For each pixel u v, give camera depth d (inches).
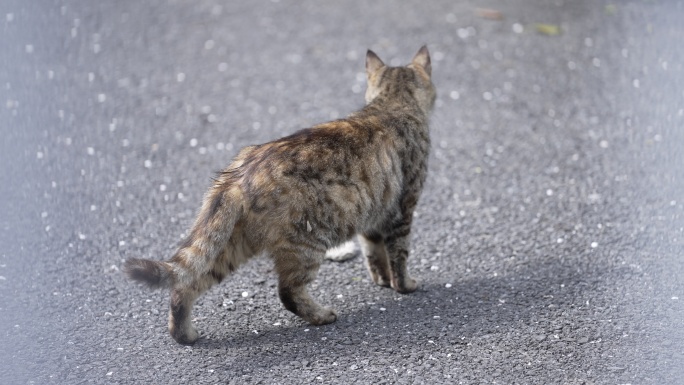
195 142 482.9
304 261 309.7
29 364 300.2
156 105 525.0
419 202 425.4
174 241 389.1
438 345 309.6
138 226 400.5
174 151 472.4
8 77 552.1
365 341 312.7
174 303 303.0
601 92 539.8
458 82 553.9
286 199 298.7
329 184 306.3
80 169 451.8
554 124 504.1
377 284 356.2
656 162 457.7
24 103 521.3
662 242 381.4
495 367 296.2
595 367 295.7
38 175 444.5
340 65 578.2
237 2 678.5
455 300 341.4
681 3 666.8
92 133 490.3
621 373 292.4
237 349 308.7
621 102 527.2
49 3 660.1
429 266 370.0
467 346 308.7
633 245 380.2
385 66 379.6
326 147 309.6
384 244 349.4
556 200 424.2
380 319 328.2
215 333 319.0
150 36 616.4
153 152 471.2
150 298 343.0
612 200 421.7
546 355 302.7
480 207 420.2
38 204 417.1
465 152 475.2
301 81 557.0
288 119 510.0
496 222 405.7
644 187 433.1
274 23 641.0
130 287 350.9
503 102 530.3
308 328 321.4
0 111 510.9
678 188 430.3
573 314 328.2
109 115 511.5
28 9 647.8
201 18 647.8
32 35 609.6
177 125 501.4
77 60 578.9
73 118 506.3
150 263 289.0
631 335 313.6
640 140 482.6
